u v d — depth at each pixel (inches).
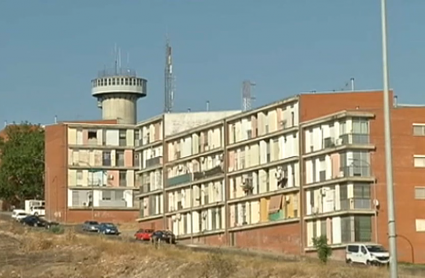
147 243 5585.6
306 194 6589.6
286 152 6855.3
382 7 1683.1
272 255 5693.9
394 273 1644.9
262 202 7042.3
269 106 7047.2
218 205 7554.1
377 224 6151.6
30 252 5221.5
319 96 6638.8
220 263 3961.6
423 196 6195.9
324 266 3811.5
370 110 6289.4
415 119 6264.8
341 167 6240.2
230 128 7559.1
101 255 4894.2
